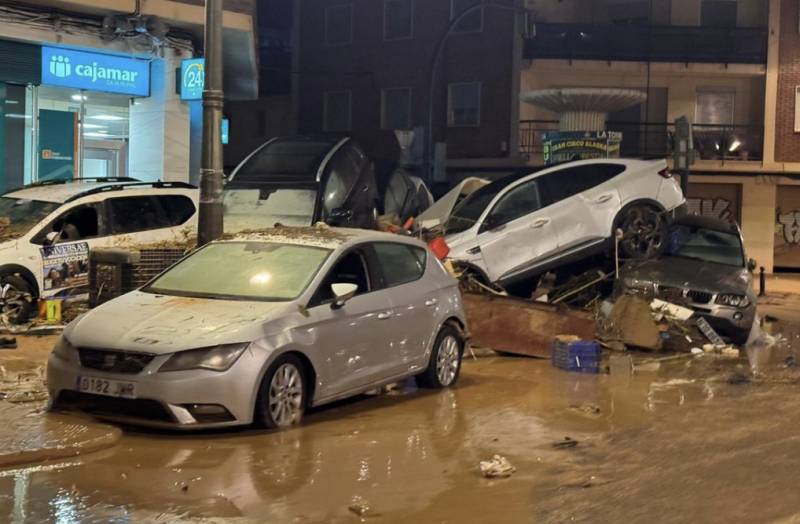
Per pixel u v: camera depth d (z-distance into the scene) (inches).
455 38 1325.0
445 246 515.8
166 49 734.5
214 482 238.4
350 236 348.5
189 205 545.3
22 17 652.7
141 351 273.9
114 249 475.5
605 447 289.7
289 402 296.5
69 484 232.5
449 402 354.9
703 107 1358.3
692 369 455.5
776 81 1311.5
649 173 588.7
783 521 220.2
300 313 301.0
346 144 625.0
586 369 438.3
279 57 1488.7
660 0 1347.2
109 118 761.0
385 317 337.7
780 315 757.9
